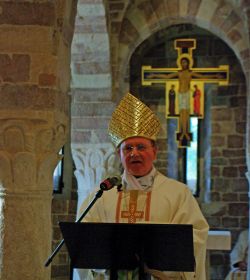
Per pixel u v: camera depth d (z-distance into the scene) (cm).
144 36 1711
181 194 644
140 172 646
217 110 2105
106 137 1625
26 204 932
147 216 634
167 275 615
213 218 2073
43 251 936
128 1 1623
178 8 1683
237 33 1662
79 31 1554
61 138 975
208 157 2112
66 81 1001
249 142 1587
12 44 930
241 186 2073
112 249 568
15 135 924
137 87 2175
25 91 927
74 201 2041
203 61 2138
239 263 1653
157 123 656
